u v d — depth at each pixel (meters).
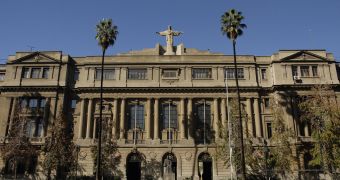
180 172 67.62
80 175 66.81
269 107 70.94
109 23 59.19
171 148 69.00
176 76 74.56
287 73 73.12
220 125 65.44
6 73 73.56
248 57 75.62
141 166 68.00
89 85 73.50
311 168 66.06
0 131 69.25
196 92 73.19
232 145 60.91
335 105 61.47
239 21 56.16
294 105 70.81
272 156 64.88
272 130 68.19
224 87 72.69
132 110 72.81
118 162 67.12
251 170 64.81
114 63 75.00
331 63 73.94
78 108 72.69
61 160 61.88
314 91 64.88
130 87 72.50
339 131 57.56
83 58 76.38
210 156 69.00
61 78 73.06
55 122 64.62
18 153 63.81
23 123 67.69
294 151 66.75
